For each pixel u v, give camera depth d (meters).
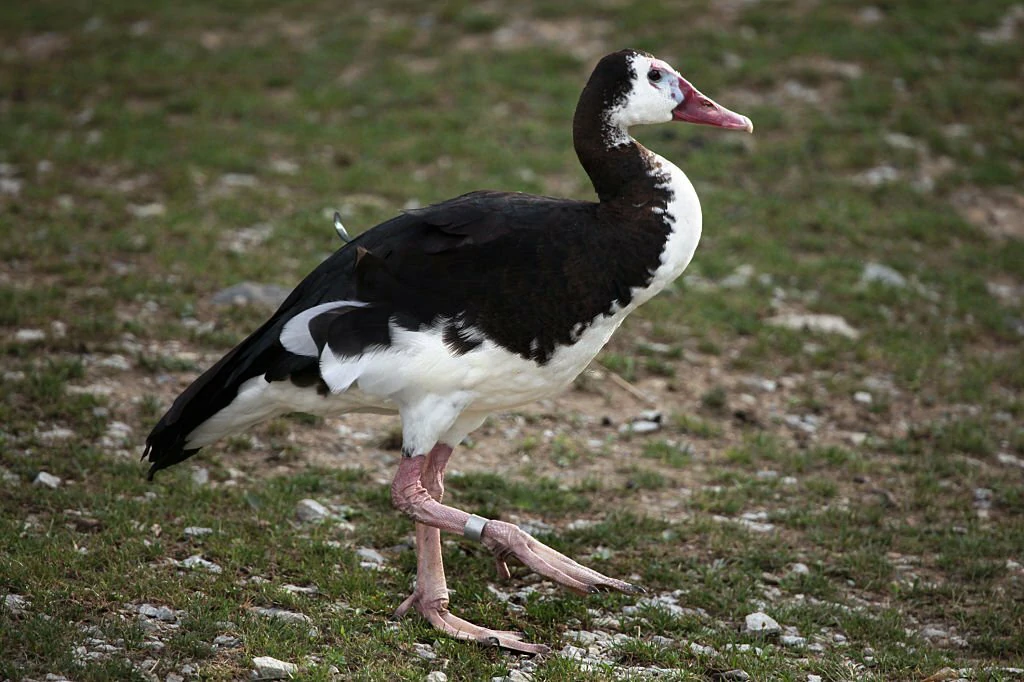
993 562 9.39
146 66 22.12
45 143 18.03
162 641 7.20
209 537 8.71
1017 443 11.77
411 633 7.75
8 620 7.05
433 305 7.50
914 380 13.10
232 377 7.76
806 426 12.05
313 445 10.80
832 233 16.95
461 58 22.56
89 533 8.52
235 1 26.11
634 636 8.07
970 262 16.50
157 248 14.70
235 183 17.33
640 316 14.20
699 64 21.72
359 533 9.20
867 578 9.20
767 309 14.56
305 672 7.00
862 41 22.70
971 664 7.96
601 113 8.25
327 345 7.42
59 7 25.81
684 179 8.04
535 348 7.65
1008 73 22.12
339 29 24.22
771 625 8.23
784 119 20.20
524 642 7.78
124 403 10.87
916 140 19.92
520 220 7.64
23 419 10.24
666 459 11.07
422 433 7.68
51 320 12.29
